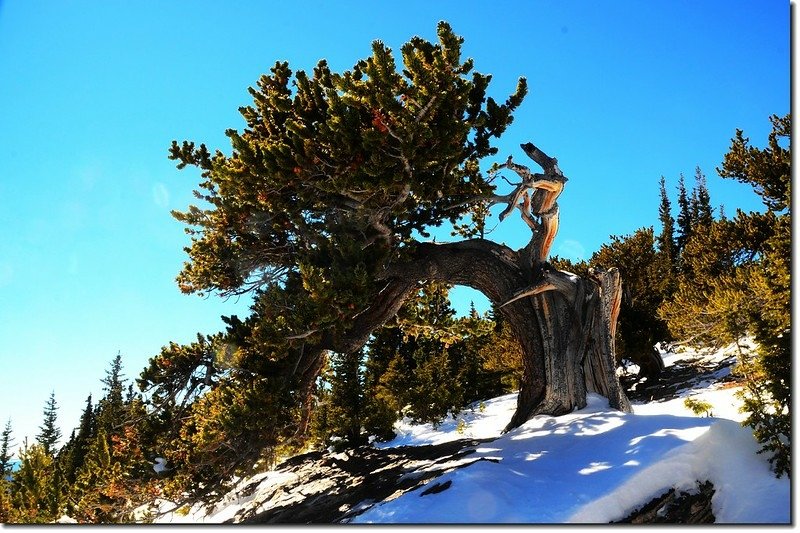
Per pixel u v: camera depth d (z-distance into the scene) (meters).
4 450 70.00
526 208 16.02
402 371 28.42
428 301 20.70
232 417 12.84
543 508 8.83
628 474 9.52
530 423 14.70
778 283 11.66
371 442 24.36
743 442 10.72
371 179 13.30
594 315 15.88
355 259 13.73
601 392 15.41
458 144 13.49
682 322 21.84
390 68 12.47
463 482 9.80
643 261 28.47
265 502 15.61
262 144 14.66
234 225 16.05
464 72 13.34
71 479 40.53
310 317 13.05
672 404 18.02
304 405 15.85
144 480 13.78
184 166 16.56
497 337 31.75
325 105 15.55
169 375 15.99
